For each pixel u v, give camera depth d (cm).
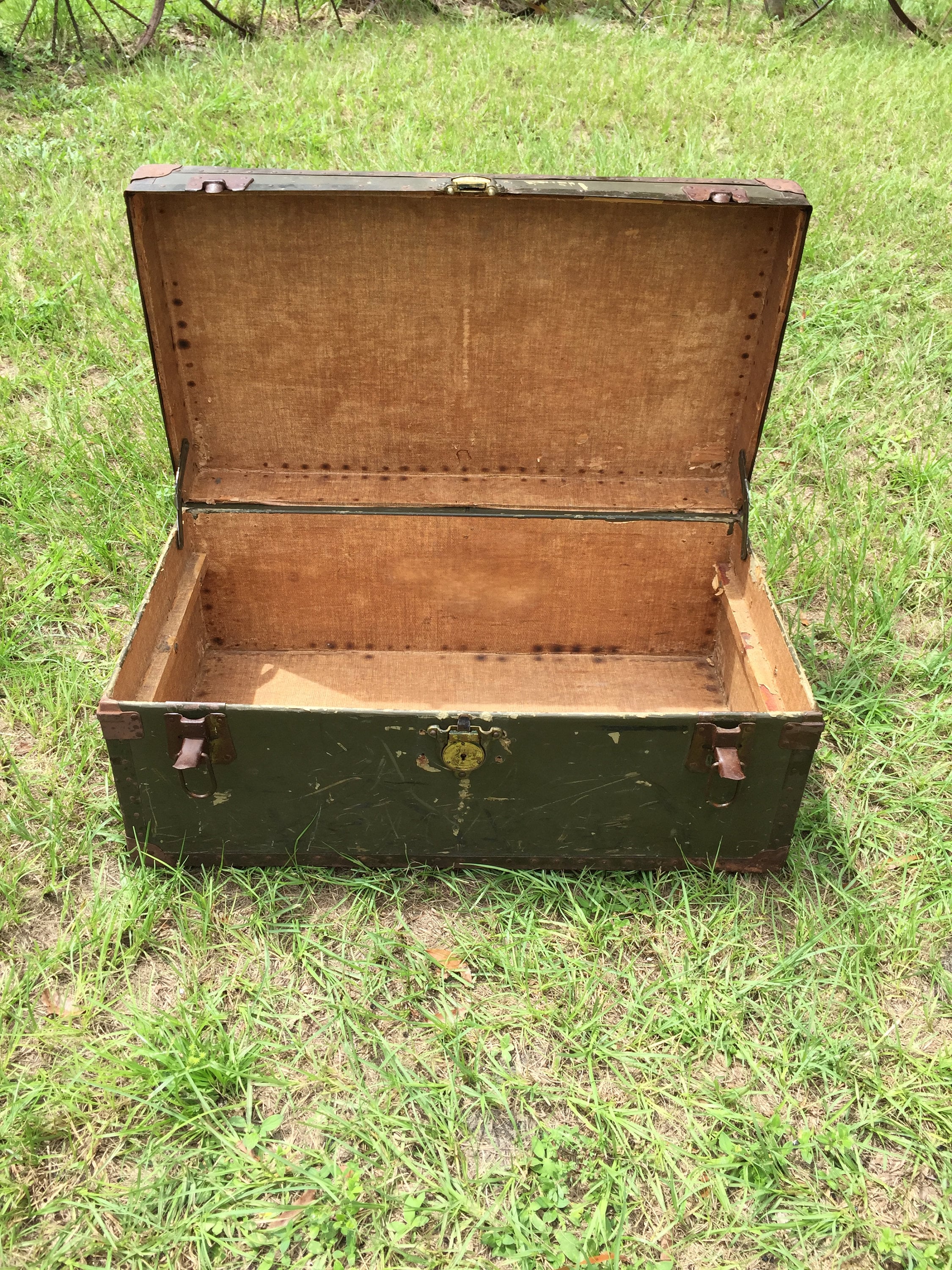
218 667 156
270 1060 107
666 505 144
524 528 149
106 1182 97
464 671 159
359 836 120
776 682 129
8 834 128
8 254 250
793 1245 94
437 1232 94
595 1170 98
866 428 206
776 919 123
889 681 155
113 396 210
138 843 120
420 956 116
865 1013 112
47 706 143
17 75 344
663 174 276
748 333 133
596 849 121
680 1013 110
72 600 166
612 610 157
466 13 432
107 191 276
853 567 170
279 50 365
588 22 417
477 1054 107
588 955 117
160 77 339
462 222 122
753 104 329
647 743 110
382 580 154
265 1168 97
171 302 128
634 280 128
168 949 117
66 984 114
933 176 290
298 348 133
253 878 124
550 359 135
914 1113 104
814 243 255
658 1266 92
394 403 139
